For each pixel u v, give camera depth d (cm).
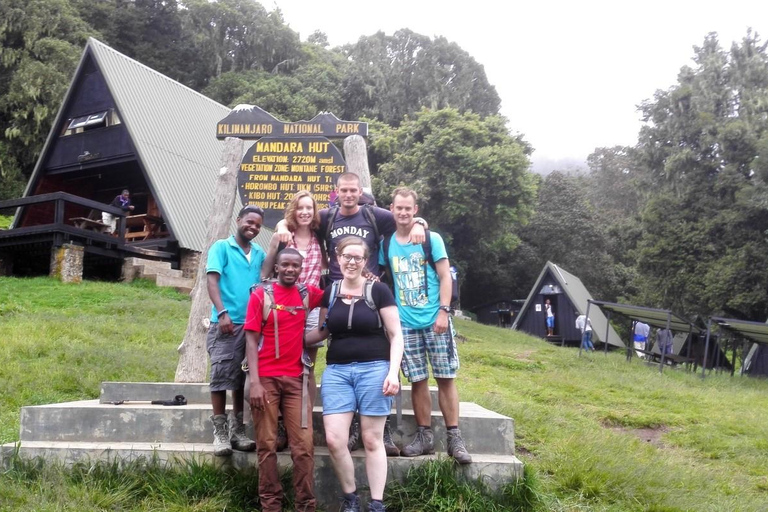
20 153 3192
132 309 1497
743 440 987
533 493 541
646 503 625
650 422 1076
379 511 483
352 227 570
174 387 652
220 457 548
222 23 4472
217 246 575
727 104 3219
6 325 1216
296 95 4012
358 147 787
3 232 1816
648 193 3419
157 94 2288
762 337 1933
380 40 4631
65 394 863
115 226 2019
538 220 4234
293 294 513
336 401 502
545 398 1192
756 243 2678
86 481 521
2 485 506
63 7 3491
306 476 489
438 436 586
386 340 515
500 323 4022
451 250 3550
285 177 791
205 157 2306
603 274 4250
